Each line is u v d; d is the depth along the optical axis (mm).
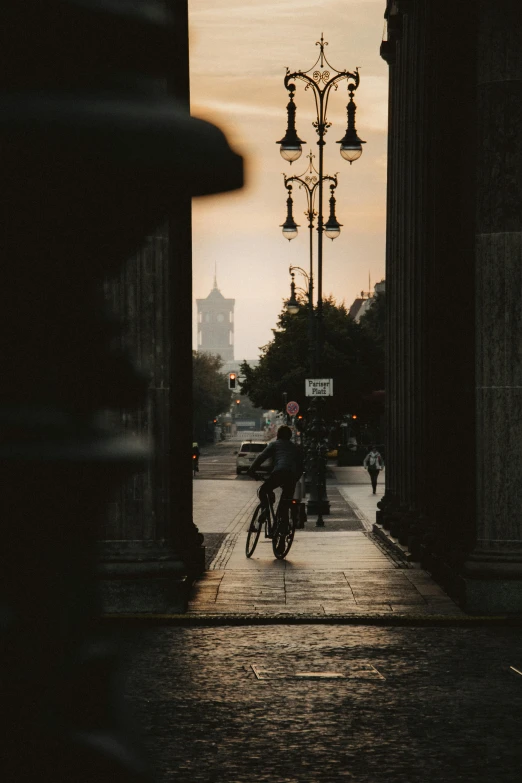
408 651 12562
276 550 21469
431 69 20484
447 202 17797
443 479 18312
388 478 28438
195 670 11391
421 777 7738
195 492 55500
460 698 10211
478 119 15164
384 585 17391
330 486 60844
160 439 14578
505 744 8609
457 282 17250
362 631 13883
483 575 14789
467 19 15633
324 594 16453
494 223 15172
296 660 11984
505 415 15172
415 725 9203
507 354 15164
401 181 25672
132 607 14414
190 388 18859
